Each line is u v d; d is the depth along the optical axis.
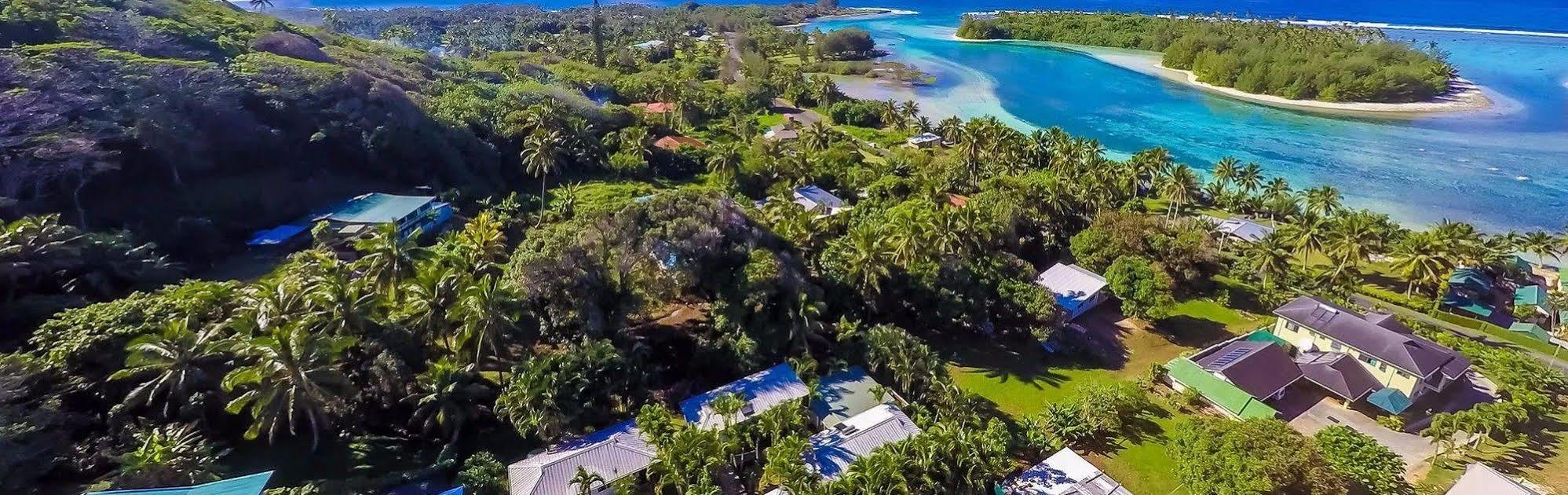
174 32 118.81
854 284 75.00
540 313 61.06
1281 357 68.69
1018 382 71.25
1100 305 86.69
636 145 130.62
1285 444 52.19
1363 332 69.50
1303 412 66.00
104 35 107.69
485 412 57.78
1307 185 141.00
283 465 50.47
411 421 53.84
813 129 148.25
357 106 113.69
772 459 51.28
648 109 174.62
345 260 83.69
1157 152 121.62
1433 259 85.62
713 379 65.00
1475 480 52.75
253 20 150.50
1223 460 52.06
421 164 112.94
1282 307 76.31
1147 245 91.25
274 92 107.94
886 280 76.75
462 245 72.19
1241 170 126.75
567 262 61.12
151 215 84.44
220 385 51.22
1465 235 88.75
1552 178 144.00
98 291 65.06
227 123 98.44
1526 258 105.38
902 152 147.12
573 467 50.75
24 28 99.06
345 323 54.50
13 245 60.84
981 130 129.50
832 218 92.12
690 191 75.06
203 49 119.81
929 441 51.81
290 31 148.00
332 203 99.38
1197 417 64.06
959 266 77.62
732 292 65.56
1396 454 58.62
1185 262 90.44
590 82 187.25
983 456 53.19
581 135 131.00
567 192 110.12
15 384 44.62
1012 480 54.09
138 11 123.75
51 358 48.31
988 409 66.69
